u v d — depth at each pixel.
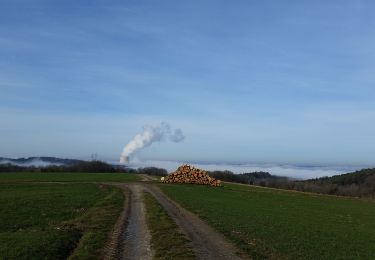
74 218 36.31
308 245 27.14
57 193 57.78
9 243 23.55
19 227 30.73
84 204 45.97
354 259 24.08
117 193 61.78
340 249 26.84
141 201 51.97
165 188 75.44
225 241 27.06
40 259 20.95
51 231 27.84
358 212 56.38
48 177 100.50
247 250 24.41
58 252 22.67
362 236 33.56
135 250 24.09
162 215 38.12
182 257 22.12
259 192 81.06
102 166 148.25
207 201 54.75
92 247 24.20
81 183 81.69
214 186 89.56
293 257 23.23
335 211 55.41
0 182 79.94
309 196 80.88
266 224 35.94
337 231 35.25
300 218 43.16
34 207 41.09
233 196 67.38
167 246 24.77
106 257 22.30
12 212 37.09
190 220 36.22
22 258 20.61
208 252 23.72
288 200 68.06
